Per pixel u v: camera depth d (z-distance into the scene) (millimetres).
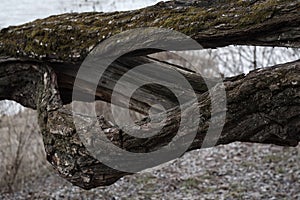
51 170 6836
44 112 2068
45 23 2197
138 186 6191
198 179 6379
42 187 6352
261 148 7320
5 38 2287
